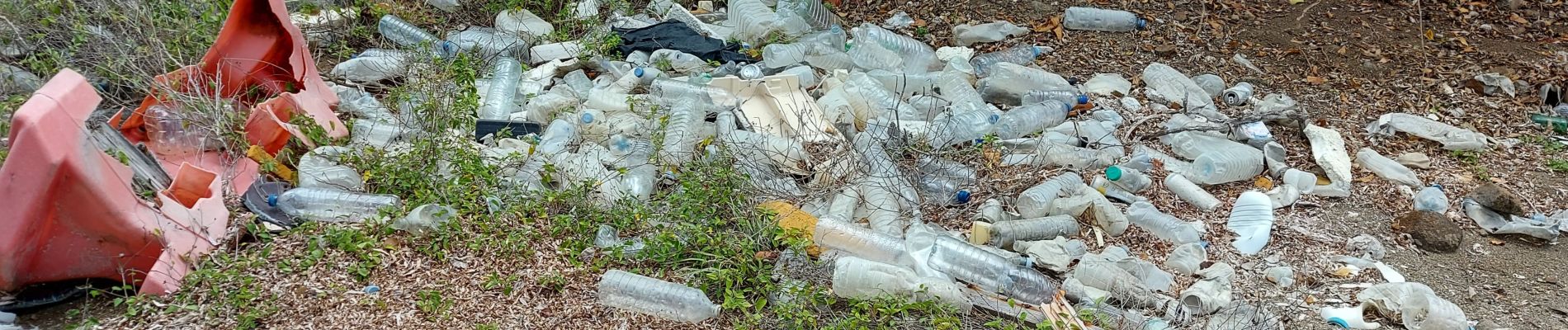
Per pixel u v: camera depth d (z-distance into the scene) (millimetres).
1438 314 3553
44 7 5195
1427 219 4270
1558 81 6086
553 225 3918
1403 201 4570
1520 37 6754
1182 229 4188
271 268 3551
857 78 5523
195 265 3520
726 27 6727
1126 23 6867
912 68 6141
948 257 3807
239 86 4707
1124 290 3648
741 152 4566
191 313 3318
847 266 3598
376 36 6340
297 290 3443
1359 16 6977
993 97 5715
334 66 5805
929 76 5750
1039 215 4320
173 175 4094
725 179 4211
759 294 3580
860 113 5262
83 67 4988
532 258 3709
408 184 4117
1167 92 5887
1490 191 4410
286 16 4641
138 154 3865
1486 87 6043
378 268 3598
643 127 4840
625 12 6801
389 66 5617
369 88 5523
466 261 3672
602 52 6000
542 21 6543
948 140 4855
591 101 5242
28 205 3160
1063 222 4156
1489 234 4328
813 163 4672
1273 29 6863
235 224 3771
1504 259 4125
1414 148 5223
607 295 3533
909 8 7250
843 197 4285
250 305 3350
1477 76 6102
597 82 5625
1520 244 4250
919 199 4375
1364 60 6426
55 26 5199
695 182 4160
